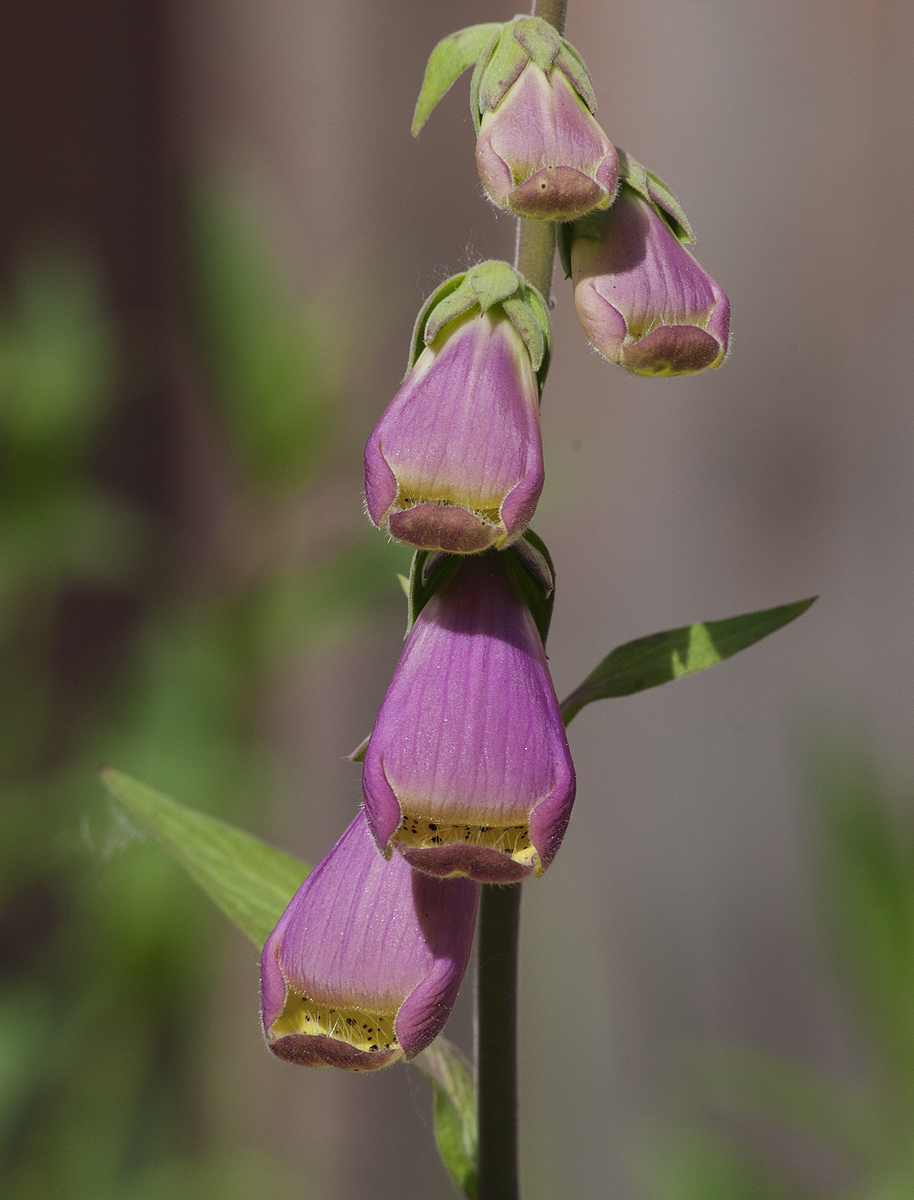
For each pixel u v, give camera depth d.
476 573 0.59
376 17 1.26
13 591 1.02
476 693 0.58
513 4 1.24
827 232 1.29
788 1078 0.87
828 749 0.77
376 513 0.57
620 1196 1.25
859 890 0.74
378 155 1.27
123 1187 0.92
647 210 0.59
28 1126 0.94
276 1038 0.58
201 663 0.94
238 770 0.93
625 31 1.26
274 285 0.96
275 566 1.03
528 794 0.57
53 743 1.24
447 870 0.57
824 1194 1.04
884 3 1.26
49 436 0.93
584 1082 1.28
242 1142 1.25
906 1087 0.74
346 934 0.58
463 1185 0.63
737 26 1.27
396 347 1.27
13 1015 0.91
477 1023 0.61
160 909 0.87
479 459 0.57
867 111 1.27
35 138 1.27
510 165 0.58
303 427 0.96
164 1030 0.93
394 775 0.57
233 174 1.20
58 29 1.27
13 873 0.99
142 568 1.27
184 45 1.29
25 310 0.97
